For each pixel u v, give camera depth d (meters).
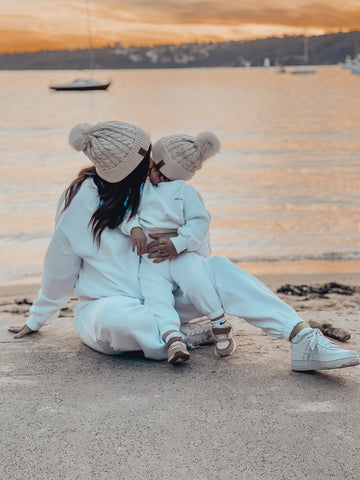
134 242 3.09
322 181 16.56
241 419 2.47
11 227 11.14
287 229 10.81
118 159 2.99
